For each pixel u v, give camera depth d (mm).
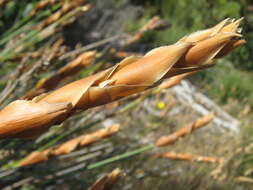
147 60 66
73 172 311
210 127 966
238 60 1598
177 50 64
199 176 599
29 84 256
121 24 1292
